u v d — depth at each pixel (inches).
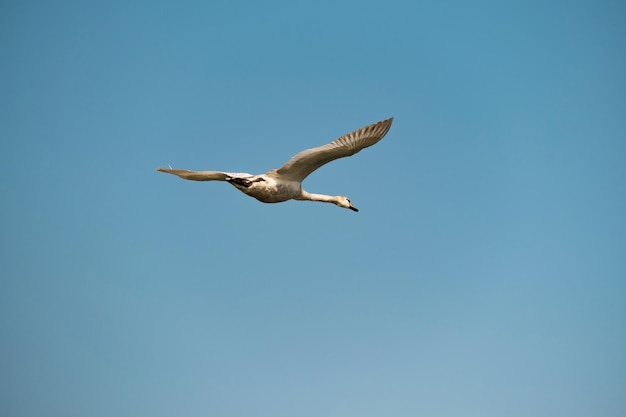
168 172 756.0
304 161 799.7
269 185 809.5
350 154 792.3
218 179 787.4
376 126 764.0
